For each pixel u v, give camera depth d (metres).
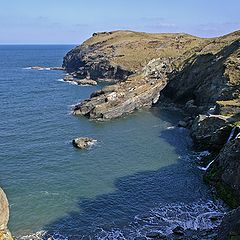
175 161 56.56
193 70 98.88
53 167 53.75
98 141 66.69
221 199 43.44
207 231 35.84
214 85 87.00
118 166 54.44
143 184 48.06
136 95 94.56
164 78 108.50
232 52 90.38
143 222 38.53
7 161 55.81
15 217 39.59
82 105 89.12
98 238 35.75
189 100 98.69
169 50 170.12
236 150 44.75
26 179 49.31
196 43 178.50
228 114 64.81
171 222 38.28
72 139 67.62
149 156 58.84
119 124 79.94
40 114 87.12
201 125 63.12
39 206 42.03
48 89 127.12
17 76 166.88
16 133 70.62
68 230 37.31
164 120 84.25
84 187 47.09
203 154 59.56
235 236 25.38
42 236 36.19
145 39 185.75
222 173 46.22
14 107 94.56
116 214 40.34
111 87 98.44
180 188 46.75
